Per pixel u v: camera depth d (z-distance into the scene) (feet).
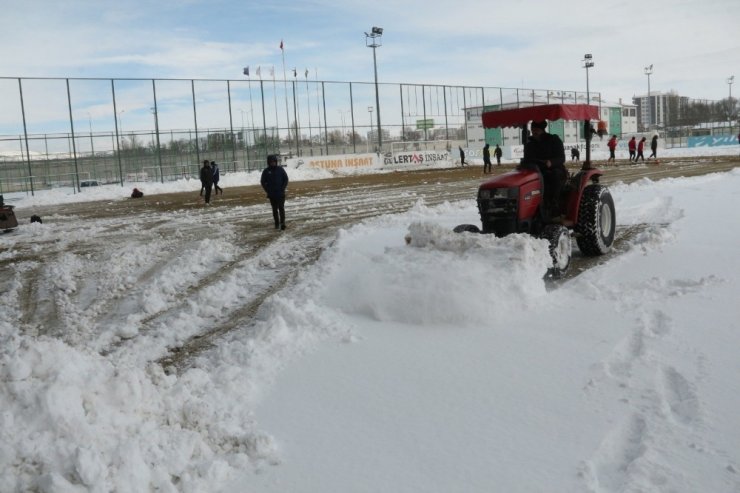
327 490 10.82
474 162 162.30
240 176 118.32
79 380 11.80
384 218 45.98
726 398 13.20
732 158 115.75
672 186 55.42
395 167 148.87
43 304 28.04
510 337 17.67
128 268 34.91
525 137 28.76
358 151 154.92
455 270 20.02
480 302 19.03
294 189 92.32
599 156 158.40
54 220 66.49
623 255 27.58
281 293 25.34
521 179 25.63
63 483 9.56
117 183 122.52
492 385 14.66
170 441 11.73
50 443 10.27
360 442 12.45
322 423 13.41
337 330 19.19
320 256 32.76
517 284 19.80
